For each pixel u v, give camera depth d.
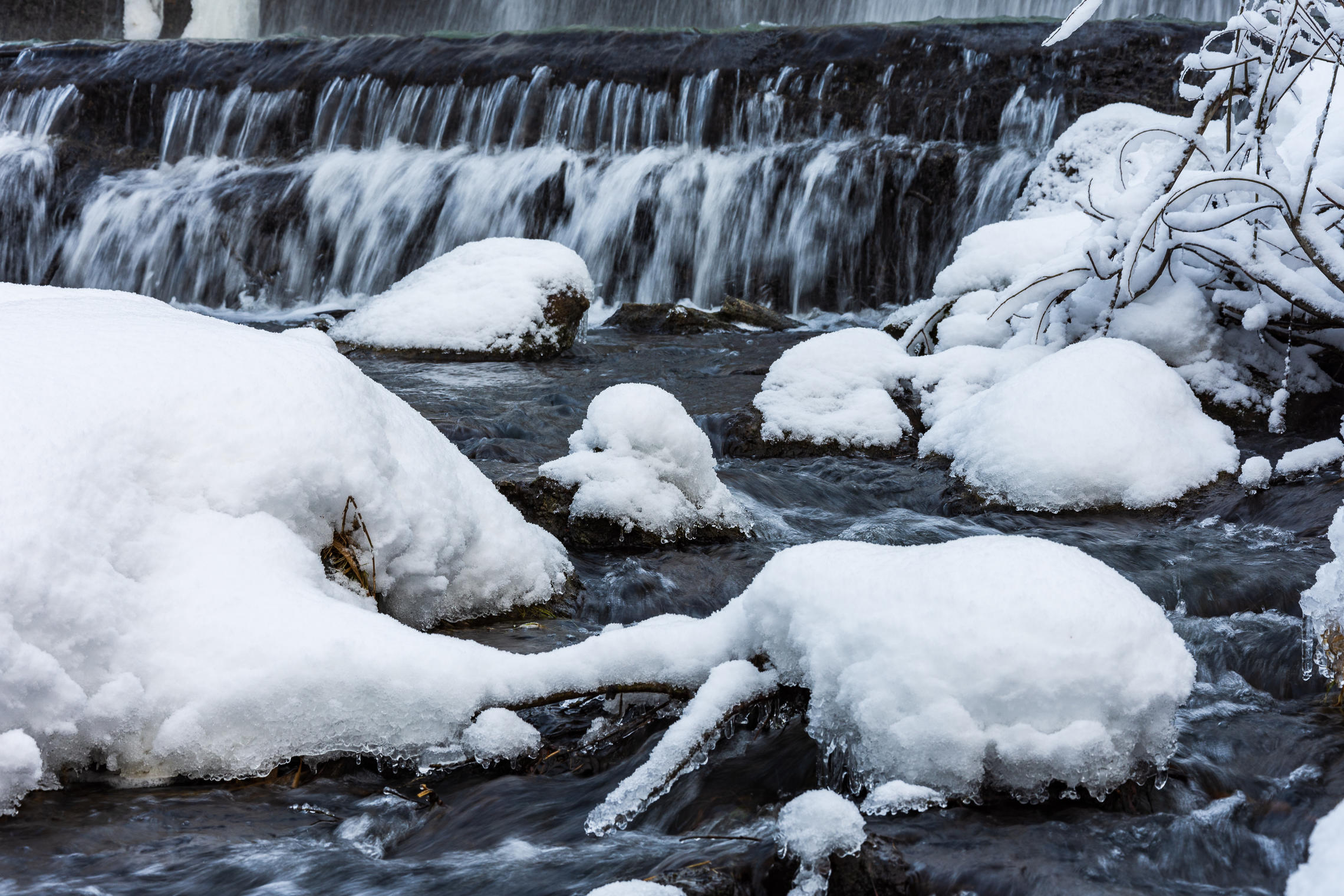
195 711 2.71
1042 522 5.43
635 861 2.52
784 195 14.11
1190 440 5.76
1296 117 7.87
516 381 8.89
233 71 17.12
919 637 2.51
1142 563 4.76
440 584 3.54
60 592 2.63
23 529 2.61
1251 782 2.85
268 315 14.55
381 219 15.29
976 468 5.88
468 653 2.92
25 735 2.56
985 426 6.00
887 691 2.52
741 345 10.73
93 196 16.38
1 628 2.54
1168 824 2.56
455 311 9.96
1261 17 6.14
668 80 15.22
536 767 2.93
